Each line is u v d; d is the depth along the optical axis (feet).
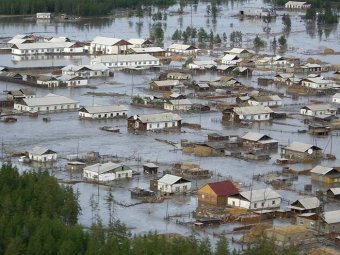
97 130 522.88
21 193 333.01
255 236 317.42
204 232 330.34
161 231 329.72
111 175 405.59
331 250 310.24
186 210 361.10
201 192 375.04
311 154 463.83
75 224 316.60
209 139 497.46
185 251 277.23
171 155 460.96
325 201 378.53
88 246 280.10
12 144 476.54
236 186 388.16
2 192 334.65
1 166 404.98
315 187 403.54
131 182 403.54
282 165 446.60
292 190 395.96
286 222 348.18
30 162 434.71
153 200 373.81
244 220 346.74
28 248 282.15
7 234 292.40
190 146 476.54
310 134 530.27
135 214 352.49
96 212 351.25
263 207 366.84
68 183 394.73
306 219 342.23
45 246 282.77
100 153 459.32
